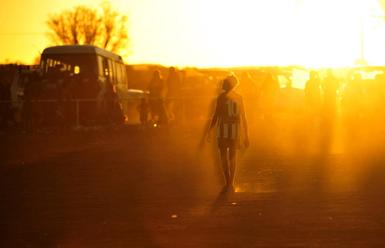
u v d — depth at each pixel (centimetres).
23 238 2014
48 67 6594
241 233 1994
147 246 1870
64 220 2258
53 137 5622
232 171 2820
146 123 6444
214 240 1916
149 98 6419
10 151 4591
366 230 1997
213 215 2278
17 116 6084
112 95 6625
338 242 1856
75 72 6562
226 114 2838
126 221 2217
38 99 6034
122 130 6191
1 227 2170
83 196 2728
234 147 2828
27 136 5728
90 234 2042
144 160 3941
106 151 4491
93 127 6172
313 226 2066
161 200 2597
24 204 2577
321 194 2639
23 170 3591
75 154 4338
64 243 1941
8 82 6738
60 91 6041
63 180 3191
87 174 3384
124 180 3155
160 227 2109
